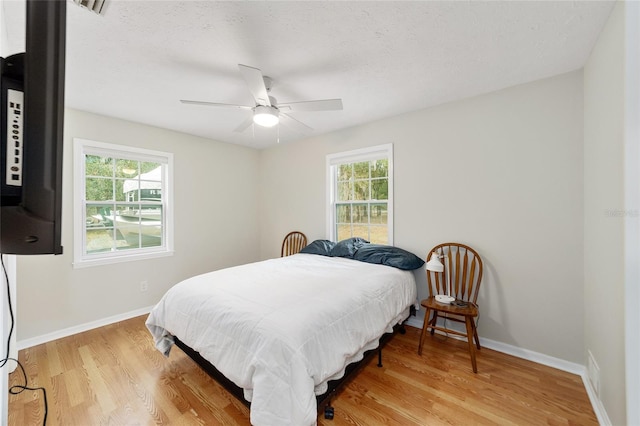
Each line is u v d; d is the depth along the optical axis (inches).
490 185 94.3
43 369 81.4
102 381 75.9
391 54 71.6
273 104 84.4
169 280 134.8
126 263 120.3
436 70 79.8
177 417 62.9
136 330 108.5
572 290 80.4
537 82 85.5
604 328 61.1
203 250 148.8
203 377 78.0
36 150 22.5
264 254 177.3
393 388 72.7
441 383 74.9
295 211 159.6
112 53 70.0
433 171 107.1
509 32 62.6
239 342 57.6
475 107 97.2
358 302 71.1
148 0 52.2
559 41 65.8
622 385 51.4
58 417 62.7
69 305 104.7
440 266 90.4
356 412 64.0
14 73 22.4
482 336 96.1
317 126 132.3
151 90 90.9
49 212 23.2
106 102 100.1
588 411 64.6
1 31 48.6
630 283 46.8
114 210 119.6
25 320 95.0
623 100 50.2
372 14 56.9
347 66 77.3
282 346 51.6
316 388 56.3
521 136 88.4
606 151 59.7
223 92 92.7
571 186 80.3
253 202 175.8
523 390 72.0
